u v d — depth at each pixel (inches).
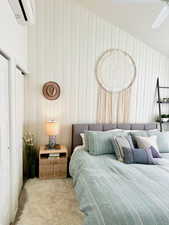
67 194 96.0
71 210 82.0
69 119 127.0
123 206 49.3
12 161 74.6
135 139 109.3
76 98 126.6
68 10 120.3
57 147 118.0
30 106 120.6
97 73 127.6
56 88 122.3
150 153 93.0
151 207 49.3
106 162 89.4
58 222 73.7
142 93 136.6
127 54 131.3
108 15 119.0
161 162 91.8
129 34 130.5
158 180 68.3
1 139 61.6
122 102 133.6
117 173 74.9
